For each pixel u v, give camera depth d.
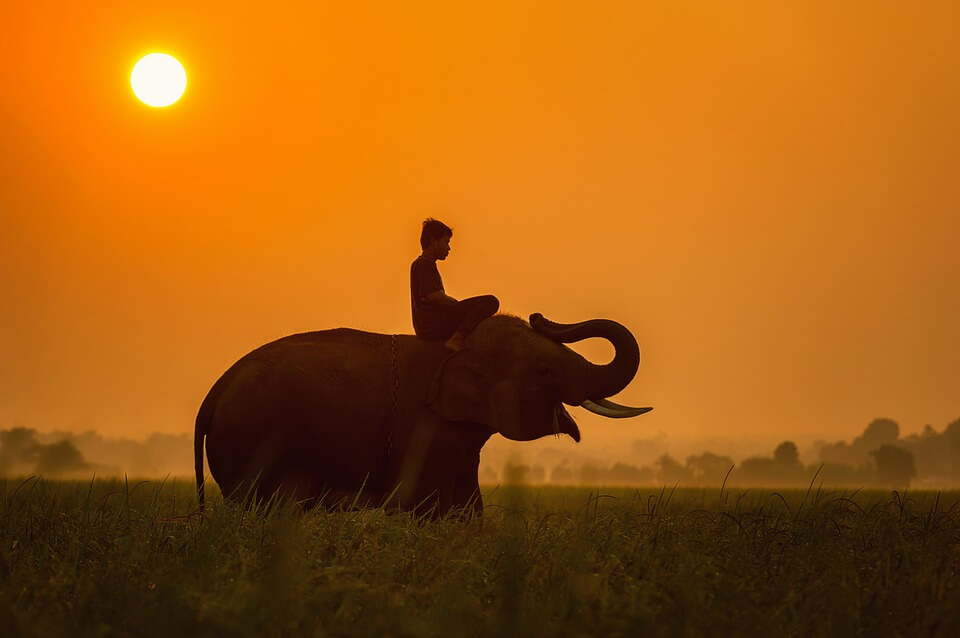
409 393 23.30
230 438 22.27
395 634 11.31
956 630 11.94
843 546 16.72
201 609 12.00
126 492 19.31
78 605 12.66
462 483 24.20
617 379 23.88
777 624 12.31
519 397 23.42
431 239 24.28
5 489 22.17
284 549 15.02
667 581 13.70
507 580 13.26
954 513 21.78
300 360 22.83
